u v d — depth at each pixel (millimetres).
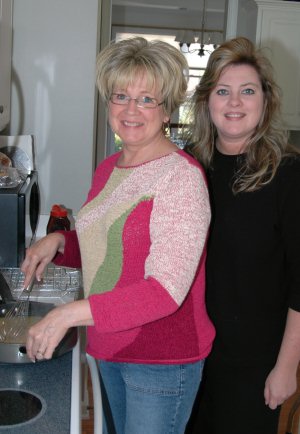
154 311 1014
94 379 1260
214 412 1574
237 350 1498
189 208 1087
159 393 1236
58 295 1635
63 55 2615
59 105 2654
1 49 2113
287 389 1451
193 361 1242
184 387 1251
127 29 6203
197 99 1544
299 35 3633
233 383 1521
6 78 2297
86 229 1284
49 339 1017
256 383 1507
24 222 1766
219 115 1470
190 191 1104
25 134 2666
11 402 1091
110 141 5762
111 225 1189
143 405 1246
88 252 1279
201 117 1563
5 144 2385
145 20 6184
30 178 2006
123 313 1008
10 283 1684
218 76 1469
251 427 1522
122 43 1202
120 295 1020
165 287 1017
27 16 2572
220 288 1487
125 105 1208
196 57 6141
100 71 1222
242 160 1475
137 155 1255
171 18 6191
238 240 1445
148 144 1241
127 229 1164
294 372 1456
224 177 1496
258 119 1460
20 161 2402
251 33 3711
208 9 5934
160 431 1263
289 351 1432
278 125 1483
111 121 1250
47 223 2371
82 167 2719
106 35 3582
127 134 1212
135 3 5797
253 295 1465
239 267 1456
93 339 1301
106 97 1247
